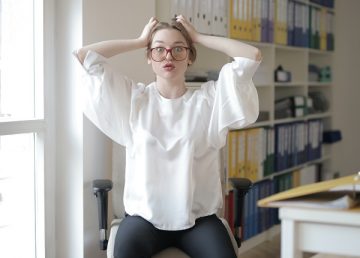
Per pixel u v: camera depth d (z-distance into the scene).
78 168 2.22
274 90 3.86
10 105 2.15
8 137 2.16
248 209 3.29
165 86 1.94
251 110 1.91
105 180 2.10
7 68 2.13
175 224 1.84
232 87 1.85
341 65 4.45
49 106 2.23
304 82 3.94
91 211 2.28
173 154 1.85
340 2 4.43
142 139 1.87
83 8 2.14
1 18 2.10
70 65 2.20
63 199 2.28
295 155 3.86
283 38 3.61
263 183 3.46
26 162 2.23
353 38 4.38
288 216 1.18
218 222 1.89
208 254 1.75
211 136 1.91
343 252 1.16
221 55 3.03
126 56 2.36
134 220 1.85
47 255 2.28
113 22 2.29
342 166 4.52
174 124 1.90
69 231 2.28
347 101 4.45
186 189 1.83
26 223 2.25
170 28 1.90
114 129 1.99
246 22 3.14
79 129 2.20
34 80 2.21
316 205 1.16
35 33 2.19
